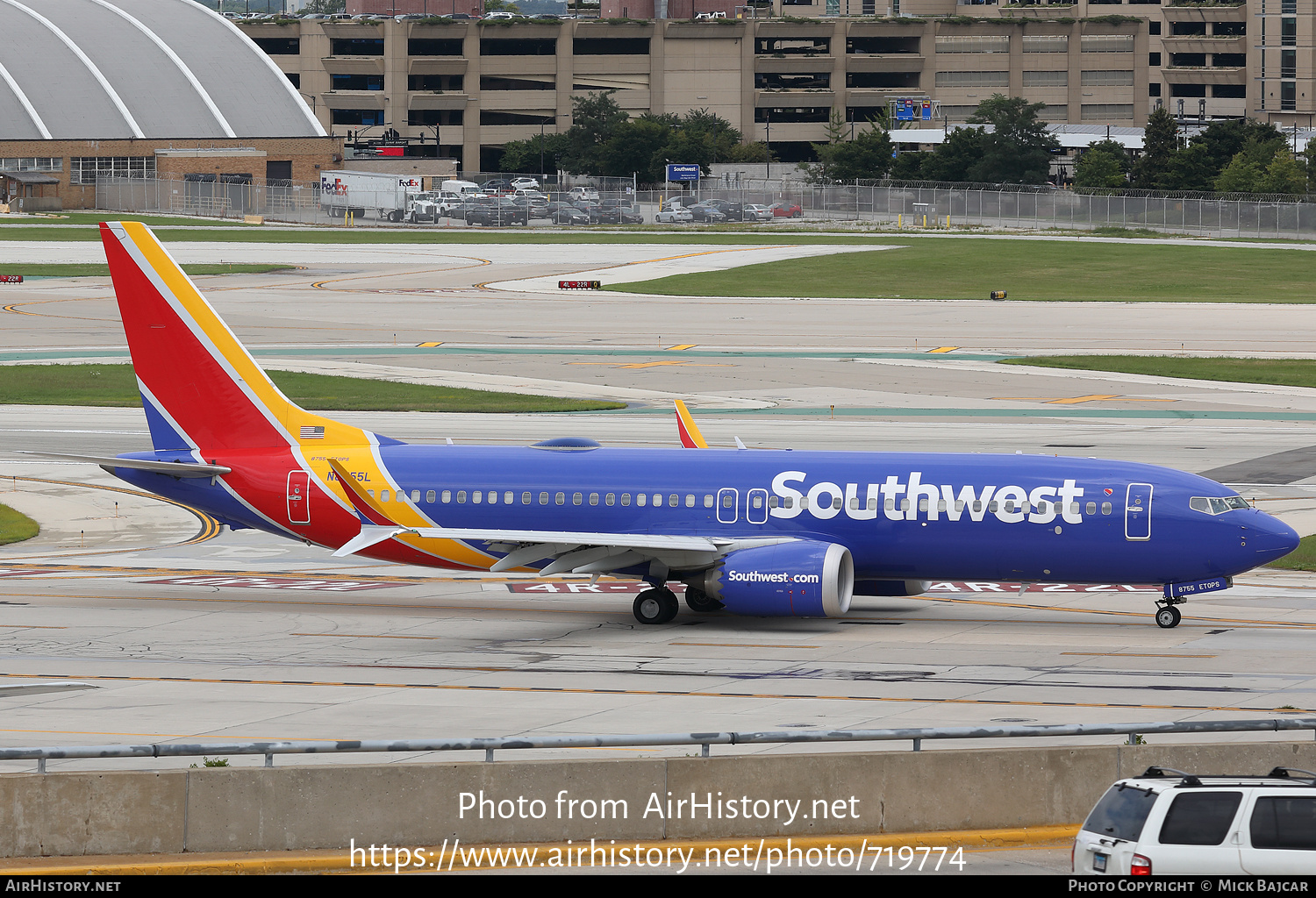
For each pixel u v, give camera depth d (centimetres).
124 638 12925
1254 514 13088
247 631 13288
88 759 8650
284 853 7094
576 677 11362
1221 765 7675
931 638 13000
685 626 13612
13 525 19025
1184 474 13400
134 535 18712
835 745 9119
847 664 11838
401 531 12900
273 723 9850
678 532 13825
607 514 13938
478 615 14188
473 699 10594
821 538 13638
